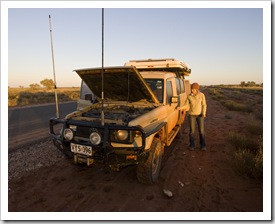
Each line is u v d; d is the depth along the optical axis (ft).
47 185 12.41
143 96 15.76
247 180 13.01
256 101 74.13
